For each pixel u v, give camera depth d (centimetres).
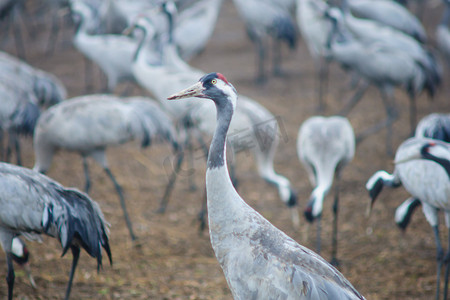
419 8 2436
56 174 1191
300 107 1608
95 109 933
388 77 1340
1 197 632
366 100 1672
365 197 1138
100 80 1806
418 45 1493
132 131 956
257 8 1769
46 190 653
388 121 1349
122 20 1688
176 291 800
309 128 995
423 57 1397
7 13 1864
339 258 922
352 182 1203
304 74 1909
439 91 1738
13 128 1057
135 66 1208
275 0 2055
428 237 979
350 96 1702
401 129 1470
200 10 1691
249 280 539
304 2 1606
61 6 2088
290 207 1022
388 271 870
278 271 526
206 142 1277
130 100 1010
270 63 2022
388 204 1105
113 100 966
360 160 1303
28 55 2059
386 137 1427
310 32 1594
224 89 549
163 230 1012
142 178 1216
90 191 1134
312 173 995
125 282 821
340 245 970
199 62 1991
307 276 516
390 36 1506
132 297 776
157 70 1165
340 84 1812
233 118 995
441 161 676
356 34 1559
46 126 937
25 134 1057
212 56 2067
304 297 510
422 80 1370
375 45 1362
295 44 1866
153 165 1280
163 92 1145
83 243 663
